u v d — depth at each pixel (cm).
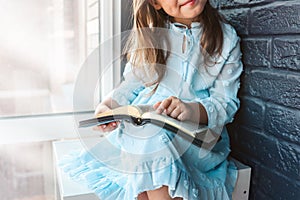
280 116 92
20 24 126
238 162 108
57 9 129
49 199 138
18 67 129
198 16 105
